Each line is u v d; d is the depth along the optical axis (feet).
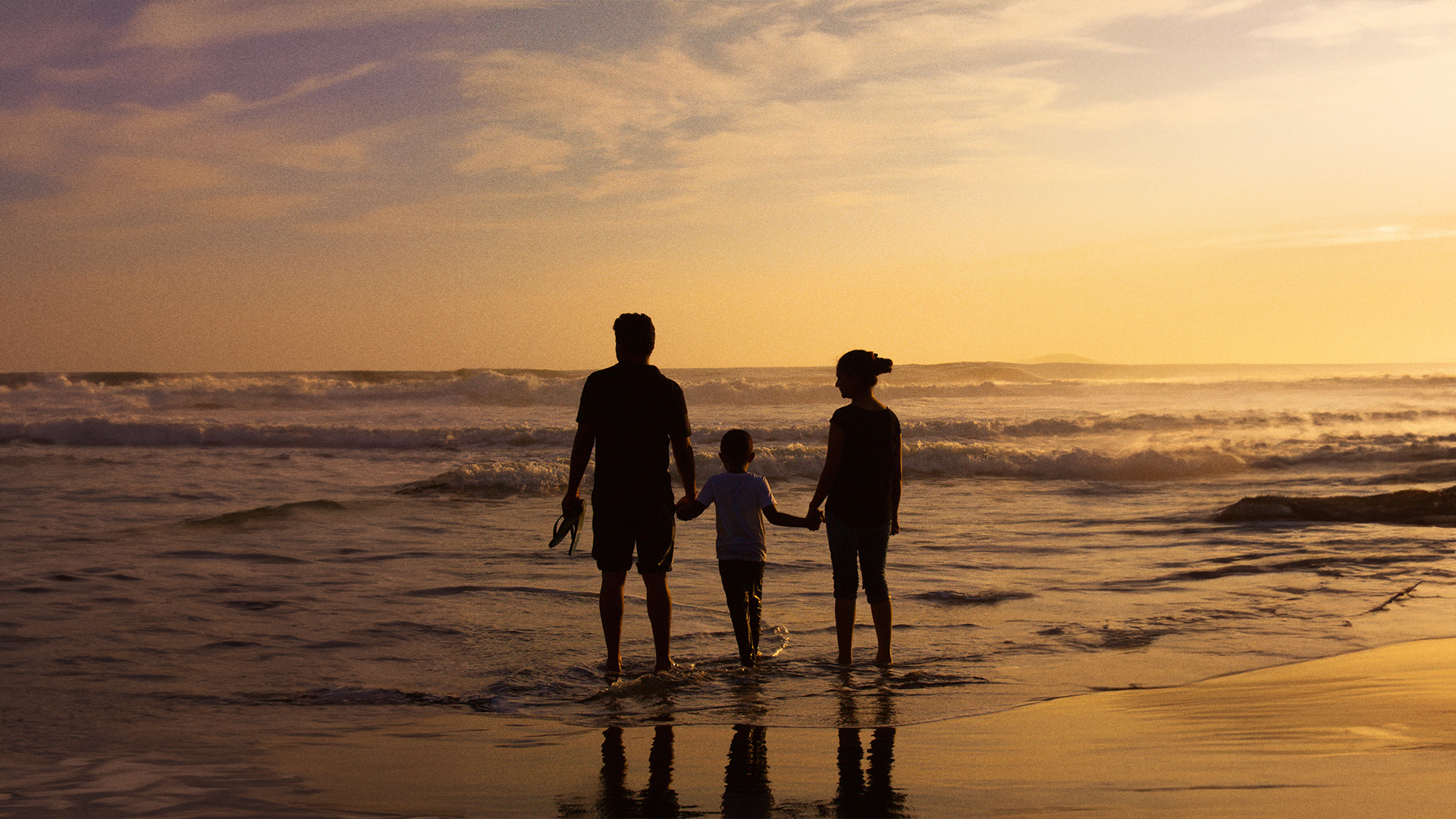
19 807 8.68
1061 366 428.56
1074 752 10.33
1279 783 8.75
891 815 8.39
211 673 14.32
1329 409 103.04
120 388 115.96
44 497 38.60
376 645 16.34
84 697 12.86
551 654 16.01
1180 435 73.41
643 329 15.80
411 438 69.41
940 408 111.86
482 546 28.17
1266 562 24.94
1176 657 15.43
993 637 17.31
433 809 8.73
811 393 120.88
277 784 9.48
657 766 10.15
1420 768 9.24
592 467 46.65
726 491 16.07
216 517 32.22
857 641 17.28
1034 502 41.29
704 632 18.03
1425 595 20.31
